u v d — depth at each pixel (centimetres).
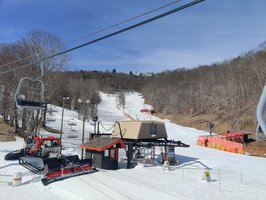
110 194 1419
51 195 1422
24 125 4306
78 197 1363
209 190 1578
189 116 9331
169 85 14425
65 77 8331
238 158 3009
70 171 1795
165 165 2172
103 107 13212
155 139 2609
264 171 2309
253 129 6281
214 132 6600
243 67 8869
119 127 2580
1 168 2002
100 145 2139
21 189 1510
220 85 9262
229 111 7769
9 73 4366
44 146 2267
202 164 2495
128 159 2269
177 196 1427
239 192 1565
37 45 5009
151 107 13450
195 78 13262
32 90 4153
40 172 1859
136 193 1452
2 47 5038
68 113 8962
